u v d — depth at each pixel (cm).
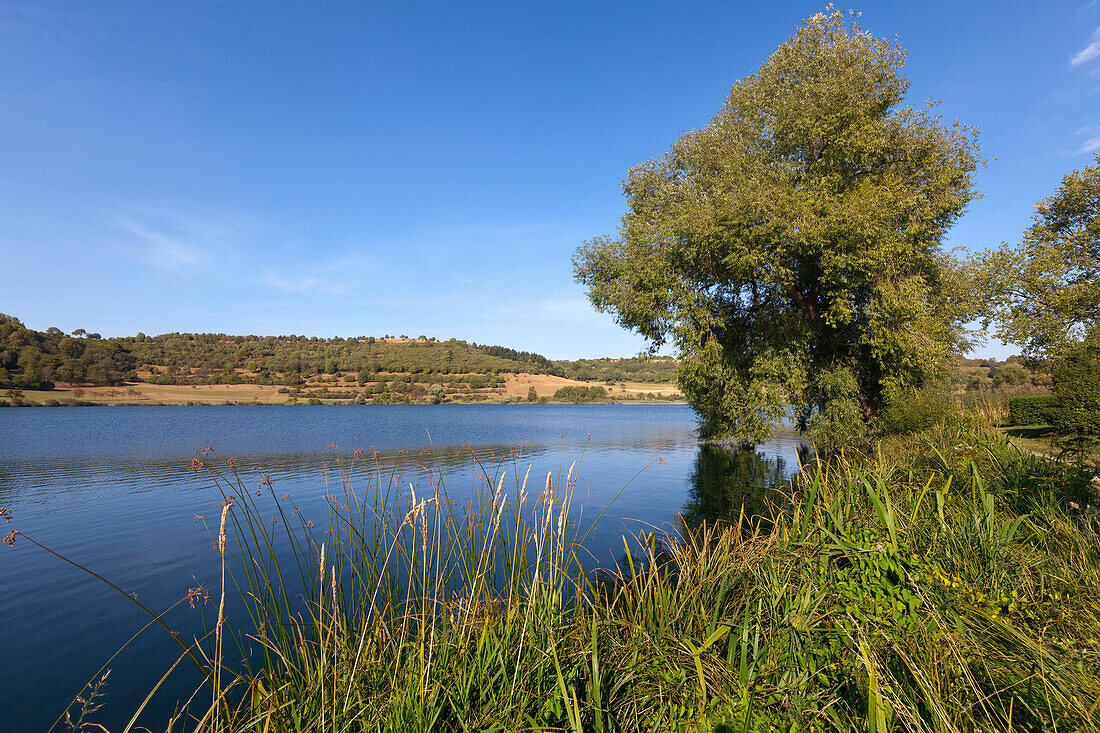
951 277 1789
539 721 318
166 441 3384
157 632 623
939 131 1716
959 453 754
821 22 1789
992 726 267
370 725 300
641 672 352
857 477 595
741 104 1911
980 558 436
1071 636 341
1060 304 2066
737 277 1647
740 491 1373
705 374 1825
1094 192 2192
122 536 1059
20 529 1133
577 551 831
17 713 450
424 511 418
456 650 359
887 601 380
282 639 357
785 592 419
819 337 1808
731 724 291
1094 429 975
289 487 1569
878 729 259
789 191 1595
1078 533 473
